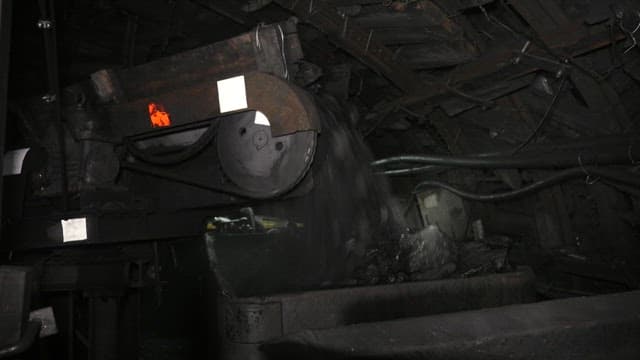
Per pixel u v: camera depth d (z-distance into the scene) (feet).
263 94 13.41
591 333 9.20
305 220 20.01
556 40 18.53
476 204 32.91
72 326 18.40
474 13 21.09
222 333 14.21
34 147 16.81
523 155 24.61
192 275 23.27
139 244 19.02
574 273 25.77
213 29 23.98
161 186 16.61
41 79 25.48
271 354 11.70
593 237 25.63
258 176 13.70
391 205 28.25
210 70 14.32
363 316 14.96
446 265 18.89
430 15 20.75
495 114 25.35
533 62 20.35
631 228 22.71
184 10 22.04
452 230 33.88
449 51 22.80
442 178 34.35
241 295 15.14
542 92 22.22
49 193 16.38
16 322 7.96
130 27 22.53
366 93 30.19
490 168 26.63
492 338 8.70
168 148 15.64
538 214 28.04
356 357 9.05
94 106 15.62
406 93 26.73
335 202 19.54
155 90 15.06
